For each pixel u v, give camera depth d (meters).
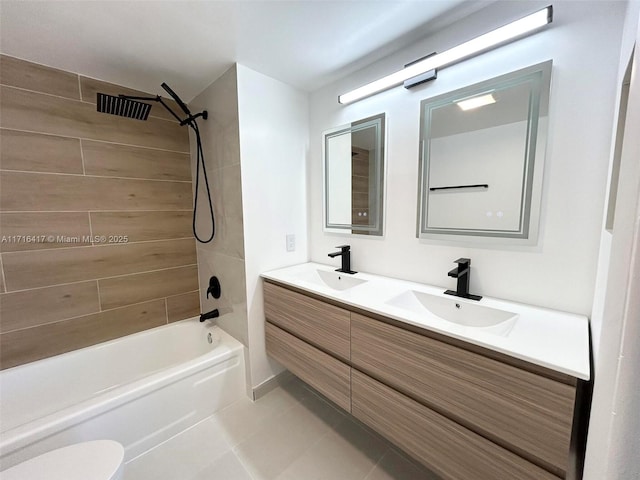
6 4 1.09
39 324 1.66
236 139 1.68
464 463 0.99
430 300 1.37
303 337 1.59
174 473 1.33
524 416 0.84
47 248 1.66
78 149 1.72
